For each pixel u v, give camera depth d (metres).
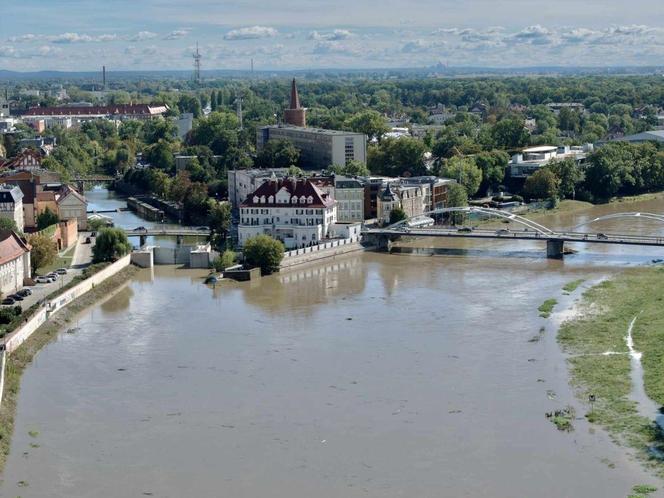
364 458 170.50
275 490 159.25
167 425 187.38
